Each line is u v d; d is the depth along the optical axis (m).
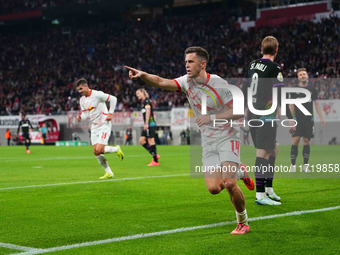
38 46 46.56
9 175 9.84
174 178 8.95
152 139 11.95
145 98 11.91
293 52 33.16
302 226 4.50
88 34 46.12
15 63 44.81
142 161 13.69
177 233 4.28
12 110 37.59
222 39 38.00
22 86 41.06
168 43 40.69
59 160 14.66
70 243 3.96
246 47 35.88
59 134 34.66
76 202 6.15
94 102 8.78
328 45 32.47
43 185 8.00
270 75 5.73
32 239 4.11
